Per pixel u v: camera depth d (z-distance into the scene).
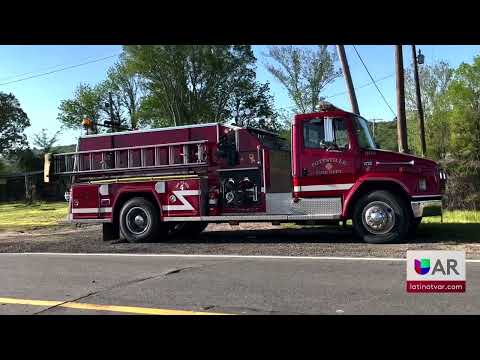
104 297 6.93
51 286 7.80
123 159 13.46
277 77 40.81
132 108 59.97
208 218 12.45
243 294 6.79
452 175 22.53
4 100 71.12
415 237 11.75
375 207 11.09
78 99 61.62
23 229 19.62
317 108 11.96
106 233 13.73
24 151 62.16
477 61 29.66
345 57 19.08
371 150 11.25
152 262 9.77
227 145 12.39
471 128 28.36
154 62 48.91
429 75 35.53
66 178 14.26
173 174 12.88
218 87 51.84
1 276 8.87
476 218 16.05
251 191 12.18
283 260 9.39
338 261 9.05
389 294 6.53
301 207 11.70
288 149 12.78
